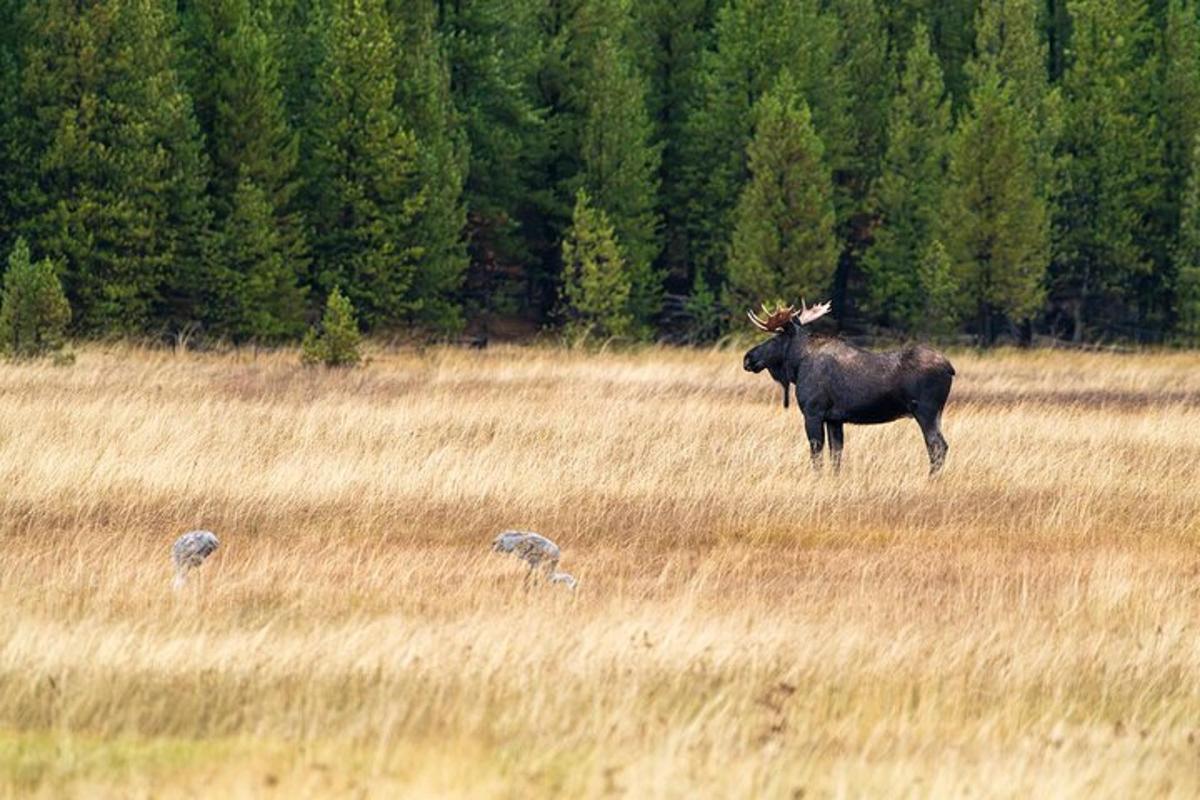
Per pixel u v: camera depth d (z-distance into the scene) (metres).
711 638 36.47
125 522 53.47
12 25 143.50
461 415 76.56
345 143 146.88
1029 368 122.94
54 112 135.88
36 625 36.69
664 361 118.56
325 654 34.84
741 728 31.08
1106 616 41.44
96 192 135.00
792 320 64.81
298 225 149.12
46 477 57.94
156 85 137.88
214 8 147.38
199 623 38.59
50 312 101.75
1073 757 29.64
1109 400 96.75
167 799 26.66
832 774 28.44
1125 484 61.84
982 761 29.22
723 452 67.25
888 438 72.00
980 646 37.19
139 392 83.00
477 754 29.02
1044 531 54.34
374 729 30.41
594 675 33.69
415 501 56.59
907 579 47.25
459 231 156.12
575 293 151.00
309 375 103.19
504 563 47.19
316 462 61.28
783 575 47.62
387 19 149.62
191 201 140.50
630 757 28.92
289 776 27.56
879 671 35.19
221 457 62.44
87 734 30.48
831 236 158.38
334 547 49.94
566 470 61.47
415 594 43.03
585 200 153.00
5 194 137.50
